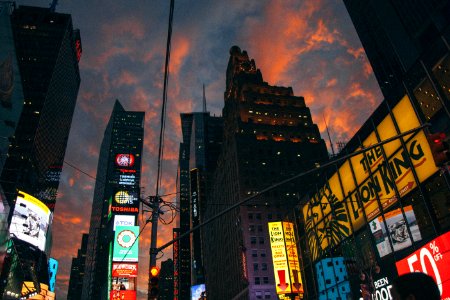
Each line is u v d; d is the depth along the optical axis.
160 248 19.06
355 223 47.56
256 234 105.12
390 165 41.75
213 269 148.88
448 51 35.31
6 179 127.81
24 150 135.38
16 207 118.94
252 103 134.00
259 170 115.62
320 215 57.06
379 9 98.56
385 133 43.03
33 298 109.88
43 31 164.88
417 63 38.72
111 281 163.25
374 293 42.62
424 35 81.50
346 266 48.91
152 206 22.41
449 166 12.73
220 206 137.75
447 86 35.00
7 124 69.75
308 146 124.19
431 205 36.00
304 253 62.44
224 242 128.62
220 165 143.25
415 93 38.78
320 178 57.31
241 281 104.94
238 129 124.12
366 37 121.00
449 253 32.97
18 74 74.81
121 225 192.38
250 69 163.62
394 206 40.78
